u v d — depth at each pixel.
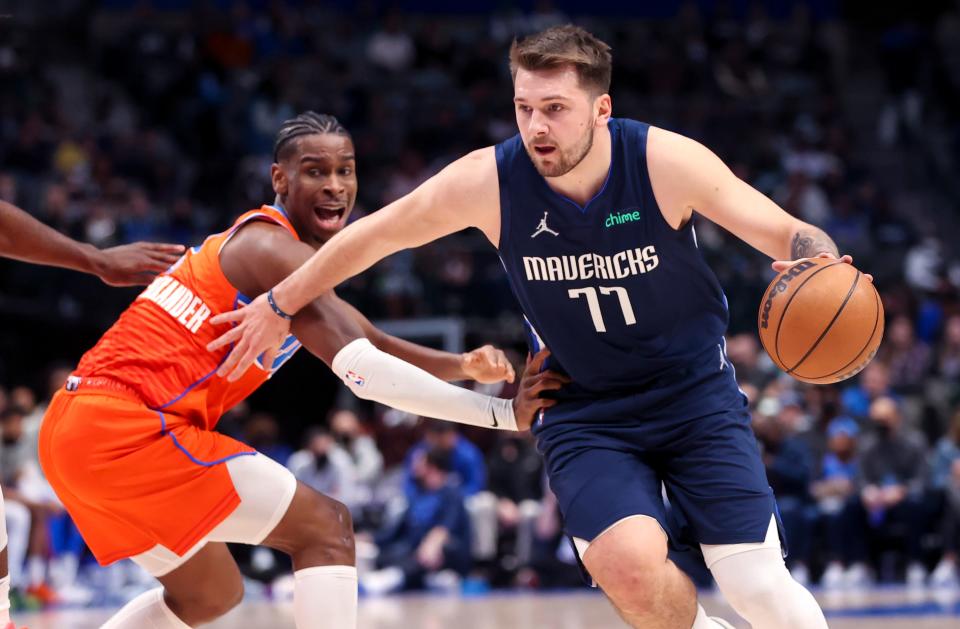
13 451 11.62
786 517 12.38
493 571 12.55
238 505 4.40
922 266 19.12
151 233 16.70
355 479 12.94
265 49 22.28
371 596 11.95
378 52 22.50
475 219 4.32
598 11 25.58
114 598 12.16
